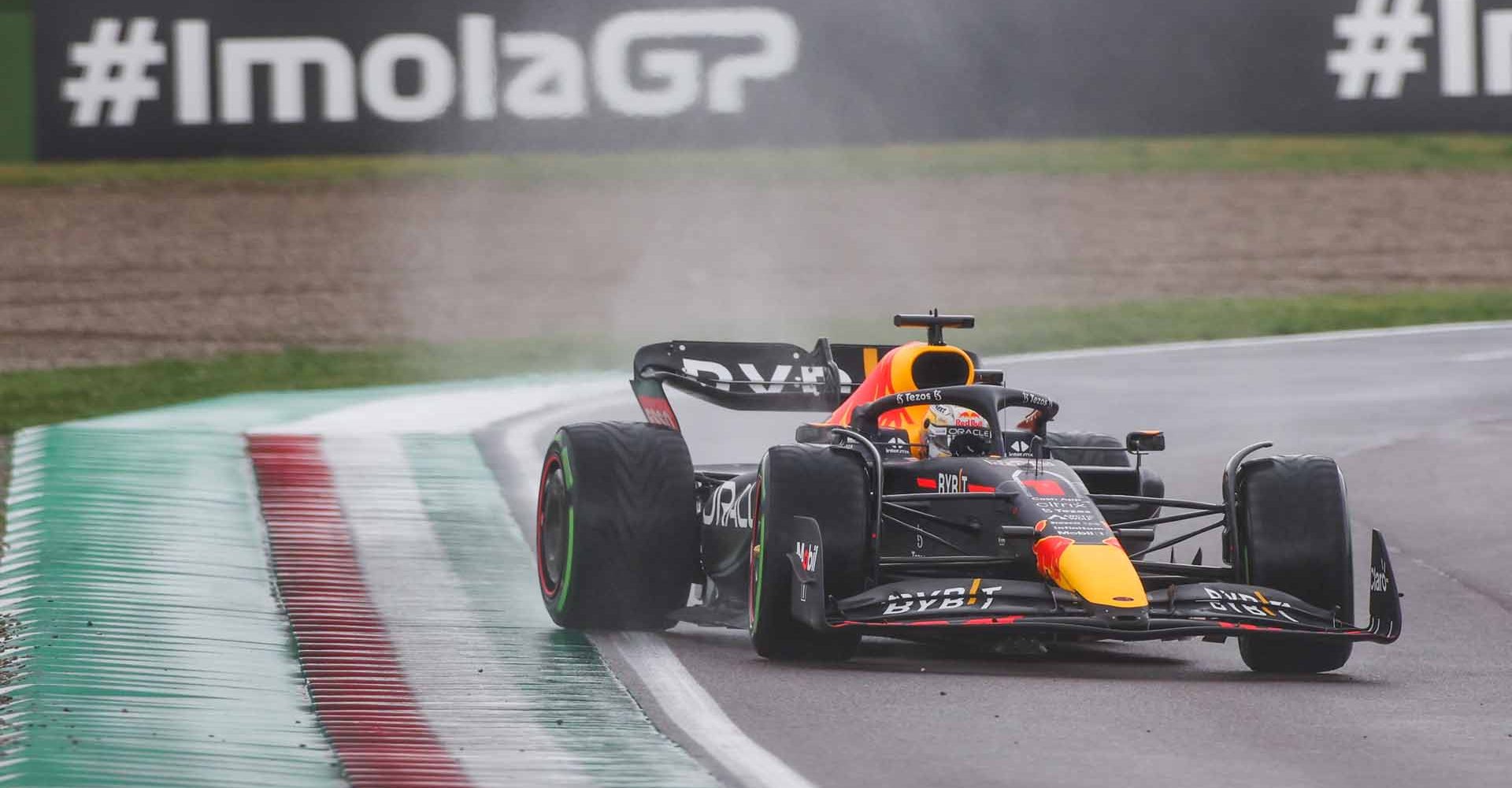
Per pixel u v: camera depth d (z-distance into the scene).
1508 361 73.44
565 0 128.00
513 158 133.00
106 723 23.92
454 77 126.69
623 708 25.20
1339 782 21.12
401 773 21.59
